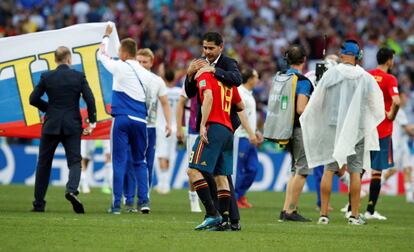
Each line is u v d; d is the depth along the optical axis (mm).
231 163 34750
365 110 38906
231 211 35375
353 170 39531
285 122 40656
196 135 45688
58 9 99250
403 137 63344
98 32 46969
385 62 44188
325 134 38938
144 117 43375
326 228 37688
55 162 71438
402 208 55531
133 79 43062
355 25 105250
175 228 35812
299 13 104688
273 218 43281
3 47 46125
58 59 42281
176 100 54844
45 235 32438
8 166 71750
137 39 92188
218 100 33969
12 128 46094
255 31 97938
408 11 109188
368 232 36656
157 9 103125
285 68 43469
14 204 47125
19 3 101375
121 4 101188
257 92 80688
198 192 34750
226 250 29859
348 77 38500
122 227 35688
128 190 45188
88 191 59656
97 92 46812
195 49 91625
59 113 41750
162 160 62562
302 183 41344
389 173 57562
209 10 102250
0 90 46094
